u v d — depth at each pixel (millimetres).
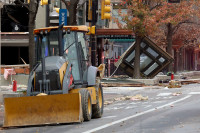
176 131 28016
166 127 30172
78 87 37344
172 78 100812
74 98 33219
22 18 91625
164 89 77750
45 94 33812
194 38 142500
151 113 40156
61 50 36312
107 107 49938
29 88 34781
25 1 92062
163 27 129250
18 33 86750
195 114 37781
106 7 60688
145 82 92812
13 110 33688
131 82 90312
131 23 93500
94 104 38500
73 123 34156
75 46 37688
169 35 121688
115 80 92938
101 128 30859
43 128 32344
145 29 93062
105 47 127062
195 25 135250
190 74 153750
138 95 60531
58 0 91875
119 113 42062
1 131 32031
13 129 33031
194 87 81312
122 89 78938
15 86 57062
